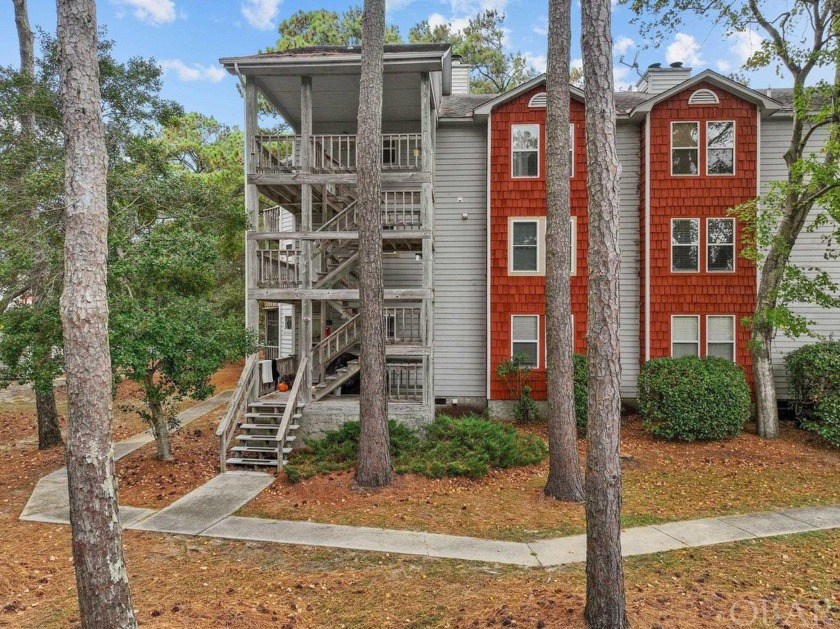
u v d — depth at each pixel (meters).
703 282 12.88
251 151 11.11
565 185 8.12
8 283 9.55
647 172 13.01
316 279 12.04
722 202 12.84
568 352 8.08
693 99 12.90
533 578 5.30
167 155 11.20
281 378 12.66
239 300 20.30
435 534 6.54
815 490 8.25
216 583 5.23
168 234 9.16
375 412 8.27
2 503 7.72
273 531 6.63
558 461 7.98
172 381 9.57
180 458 10.05
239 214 10.55
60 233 9.42
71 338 3.82
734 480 8.74
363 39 8.31
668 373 11.51
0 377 8.74
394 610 4.70
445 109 14.27
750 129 12.77
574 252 13.28
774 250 11.34
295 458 9.62
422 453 9.58
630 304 13.60
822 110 10.29
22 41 11.31
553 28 7.99
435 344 14.10
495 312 13.40
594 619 4.11
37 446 11.30
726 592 4.95
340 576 5.41
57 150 9.69
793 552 5.96
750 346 11.70
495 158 13.37
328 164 12.99
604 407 4.25
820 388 11.18
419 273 14.30
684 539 6.35
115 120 10.39
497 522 6.95
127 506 7.55
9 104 9.43
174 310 9.03
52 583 5.17
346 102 12.67
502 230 13.40
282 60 10.53
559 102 8.02
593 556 4.18
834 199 9.75
